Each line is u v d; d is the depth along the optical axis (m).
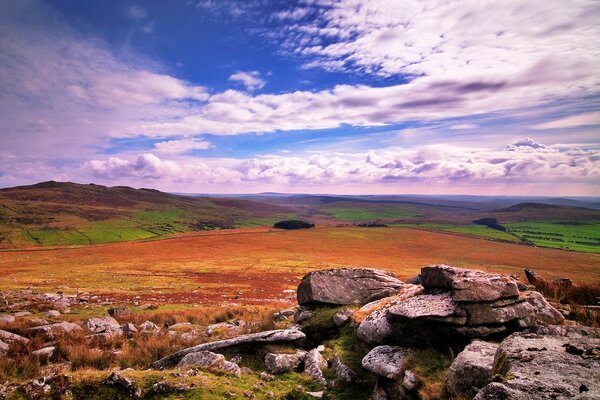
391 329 12.38
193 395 9.83
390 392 10.02
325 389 11.43
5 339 16.20
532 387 6.19
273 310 28.27
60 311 27.81
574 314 12.64
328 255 144.25
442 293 12.60
